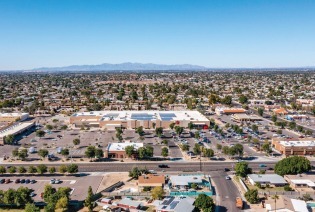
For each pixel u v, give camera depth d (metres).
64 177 143.75
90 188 118.75
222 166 159.12
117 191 127.69
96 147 194.62
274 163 163.62
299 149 177.38
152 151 169.12
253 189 118.81
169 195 123.50
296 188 128.00
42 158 173.00
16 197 112.75
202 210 108.06
